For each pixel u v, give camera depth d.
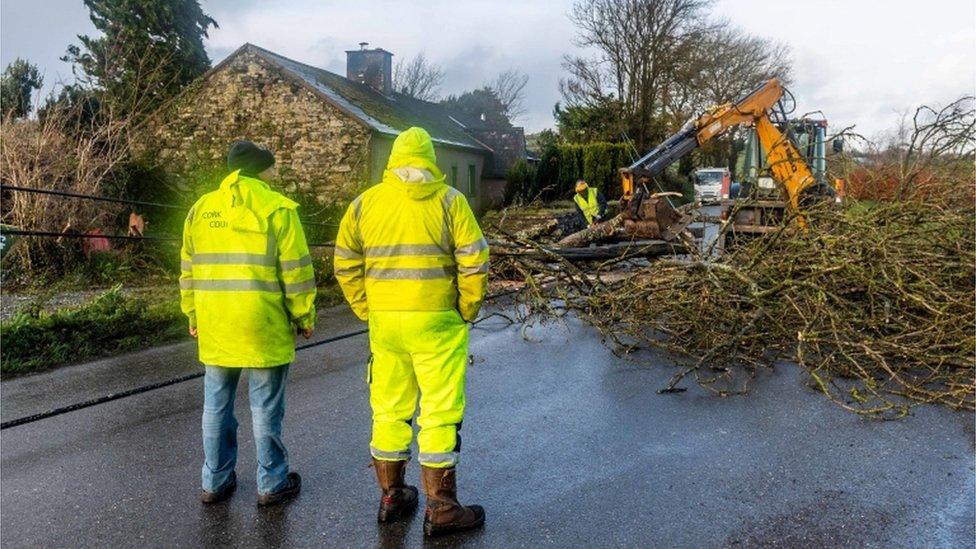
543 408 5.56
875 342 6.23
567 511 3.85
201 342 3.79
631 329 7.61
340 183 21.61
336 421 5.24
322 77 25.59
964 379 6.14
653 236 11.17
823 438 4.92
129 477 4.26
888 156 11.41
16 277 12.58
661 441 4.87
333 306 10.02
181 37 27.78
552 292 9.19
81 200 13.22
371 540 3.54
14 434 4.97
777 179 11.91
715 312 6.94
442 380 3.57
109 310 7.98
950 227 7.79
